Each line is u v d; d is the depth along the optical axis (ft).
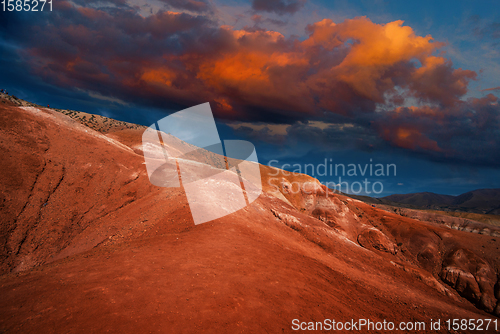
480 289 149.48
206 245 36.88
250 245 41.81
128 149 106.73
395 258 166.50
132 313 19.47
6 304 19.63
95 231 48.11
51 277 24.67
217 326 19.69
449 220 276.82
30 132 70.38
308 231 94.02
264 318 22.48
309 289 32.55
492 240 184.03
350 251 99.96
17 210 48.24
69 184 60.80
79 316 18.56
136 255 31.17
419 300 75.25
